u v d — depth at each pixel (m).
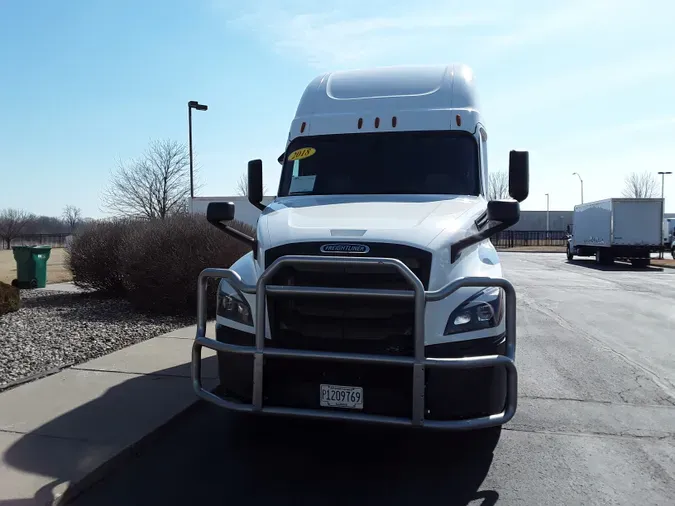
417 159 5.54
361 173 5.56
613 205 27.94
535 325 10.25
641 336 9.21
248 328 4.15
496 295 4.02
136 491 3.80
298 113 6.07
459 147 5.55
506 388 3.79
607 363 7.34
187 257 9.75
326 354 3.76
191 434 4.84
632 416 5.34
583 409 5.53
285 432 4.90
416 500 3.72
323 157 5.73
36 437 4.43
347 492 3.83
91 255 12.27
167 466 4.21
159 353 7.18
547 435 4.86
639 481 4.00
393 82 6.08
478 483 3.97
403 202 4.95
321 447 4.59
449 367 3.61
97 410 5.05
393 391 3.81
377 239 3.99
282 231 4.29
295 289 3.85
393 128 5.71
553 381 6.50
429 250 3.93
